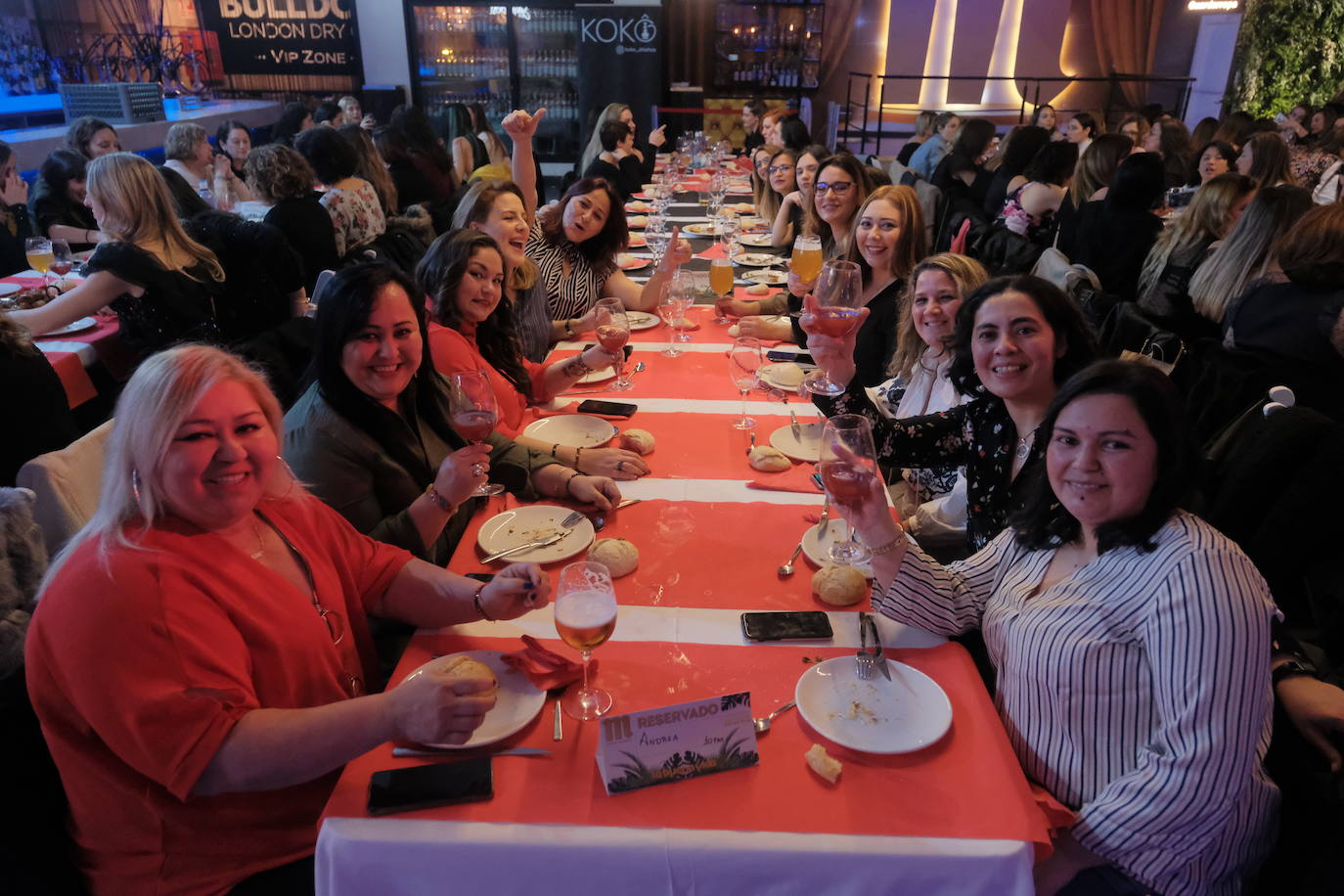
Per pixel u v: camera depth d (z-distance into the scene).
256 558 1.19
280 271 3.56
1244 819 1.14
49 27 7.08
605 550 1.47
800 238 2.82
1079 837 1.11
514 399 2.11
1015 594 1.29
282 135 6.76
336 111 7.04
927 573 1.32
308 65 9.46
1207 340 2.63
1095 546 1.22
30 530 1.42
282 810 1.13
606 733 0.99
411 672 1.22
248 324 3.57
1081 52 10.53
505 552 1.51
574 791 1.01
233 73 9.48
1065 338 1.58
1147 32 10.36
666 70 9.89
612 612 1.09
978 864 0.92
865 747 1.07
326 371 1.56
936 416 1.92
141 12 8.21
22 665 1.34
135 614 0.97
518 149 3.75
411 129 5.46
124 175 2.92
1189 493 1.10
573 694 1.18
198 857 1.09
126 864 1.09
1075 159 5.22
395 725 1.01
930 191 5.32
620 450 1.88
